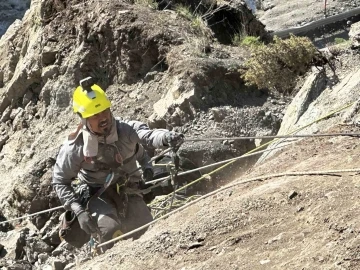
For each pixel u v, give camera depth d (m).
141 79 10.70
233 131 9.38
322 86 8.06
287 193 4.67
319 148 5.47
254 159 9.00
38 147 10.77
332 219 4.14
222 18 12.74
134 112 10.22
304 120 7.49
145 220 5.75
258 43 12.03
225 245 4.36
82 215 5.51
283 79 9.41
